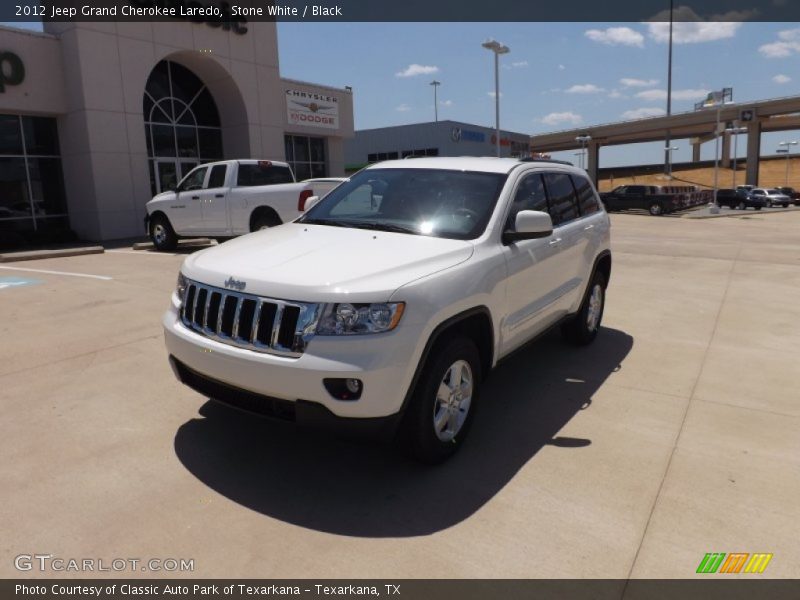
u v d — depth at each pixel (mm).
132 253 12836
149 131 19797
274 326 3230
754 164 65438
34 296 7766
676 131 73562
